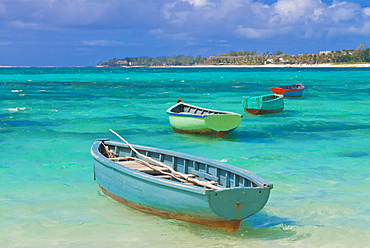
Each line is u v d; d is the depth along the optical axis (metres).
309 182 11.62
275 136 19.03
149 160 10.75
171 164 10.39
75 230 8.42
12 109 28.72
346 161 14.04
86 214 9.31
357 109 29.95
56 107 30.47
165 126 21.73
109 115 26.20
